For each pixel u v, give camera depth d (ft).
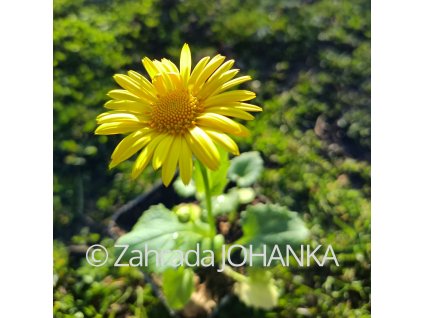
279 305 0.49
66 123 0.62
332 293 0.50
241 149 0.60
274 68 0.69
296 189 0.57
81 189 0.59
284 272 0.51
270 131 0.62
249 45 0.70
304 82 0.67
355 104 0.66
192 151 0.38
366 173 0.59
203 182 0.47
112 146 0.62
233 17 0.73
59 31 0.69
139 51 0.69
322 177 0.59
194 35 0.71
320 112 0.65
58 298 0.50
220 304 0.48
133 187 0.59
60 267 0.51
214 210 0.47
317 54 0.70
